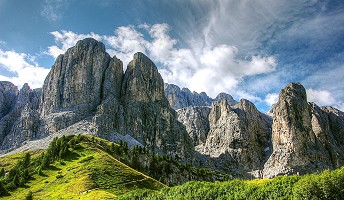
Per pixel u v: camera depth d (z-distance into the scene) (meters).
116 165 169.75
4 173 187.00
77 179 145.38
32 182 156.50
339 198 97.94
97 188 134.62
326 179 101.62
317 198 98.62
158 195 117.00
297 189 101.38
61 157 187.62
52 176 161.25
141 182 156.50
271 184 112.00
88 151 195.75
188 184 119.56
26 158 191.12
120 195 126.38
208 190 112.00
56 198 126.19
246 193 107.50
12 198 135.50
